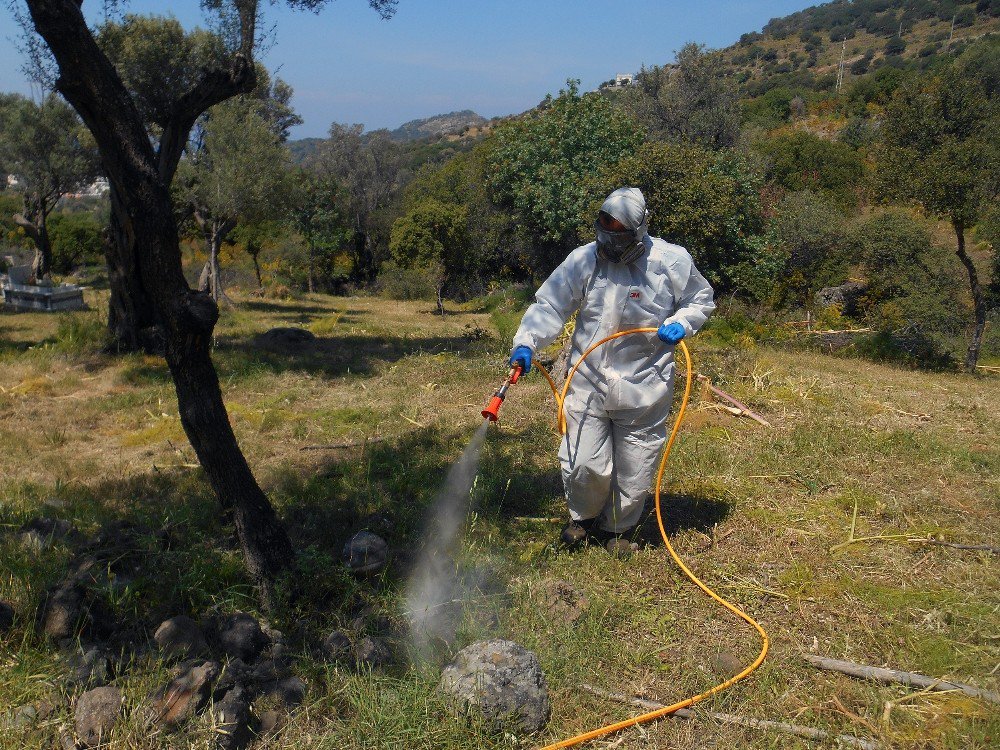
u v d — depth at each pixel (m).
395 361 12.35
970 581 4.57
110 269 12.55
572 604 4.12
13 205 52.44
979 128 14.13
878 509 5.53
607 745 3.22
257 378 10.43
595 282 4.47
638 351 4.54
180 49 18.02
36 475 6.53
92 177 30.72
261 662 3.58
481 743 3.15
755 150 37.84
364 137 59.41
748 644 3.91
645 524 5.26
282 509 5.46
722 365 9.88
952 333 21.38
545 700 3.36
